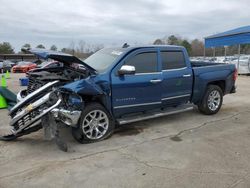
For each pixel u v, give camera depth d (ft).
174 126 20.99
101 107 17.69
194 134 19.11
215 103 24.64
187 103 23.02
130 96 18.88
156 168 13.84
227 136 18.69
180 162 14.52
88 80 16.93
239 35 80.84
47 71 19.47
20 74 96.53
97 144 17.25
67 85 16.24
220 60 98.68
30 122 16.22
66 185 12.27
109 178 12.87
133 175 13.14
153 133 19.33
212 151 15.99
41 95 16.74
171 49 21.22
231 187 11.96
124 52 19.04
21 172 13.50
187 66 22.13
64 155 15.51
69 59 16.89
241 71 75.77
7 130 20.21
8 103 27.50
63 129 19.92
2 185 12.28
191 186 12.07
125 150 16.21
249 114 24.95
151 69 19.92
